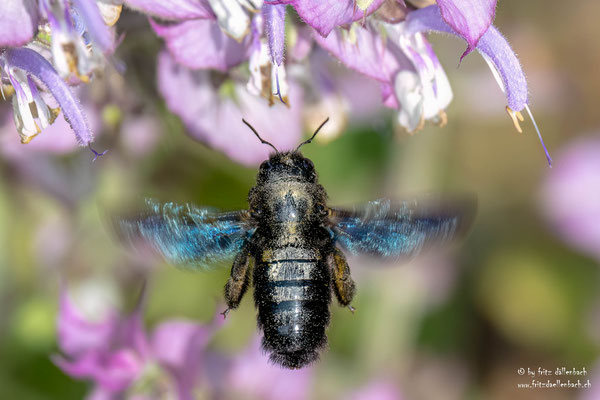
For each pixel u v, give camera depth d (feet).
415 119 0.87
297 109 0.94
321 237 0.89
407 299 1.17
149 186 1.07
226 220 0.89
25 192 1.09
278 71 0.84
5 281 1.10
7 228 1.10
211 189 1.08
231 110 0.93
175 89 0.92
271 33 0.83
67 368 0.96
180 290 1.10
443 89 0.87
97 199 1.08
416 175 1.13
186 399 0.96
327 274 0.89
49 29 0.82
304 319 0.88
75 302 1.02
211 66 0.87
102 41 0.82
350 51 0.86
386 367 1.15
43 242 1.10
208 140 0.93
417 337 1.22
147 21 0.89
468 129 1.22
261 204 0.89
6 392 1.09
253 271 0.89
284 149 0.93
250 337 1.02
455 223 0.87
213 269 0.89
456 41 1.03
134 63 0.91
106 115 0.93
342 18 0.81
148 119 0.95
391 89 0.87
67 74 0.82
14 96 0.83
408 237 0.88
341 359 1.14
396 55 0.87
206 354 1.01
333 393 1.12
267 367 1.02
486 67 1.14
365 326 1.15
